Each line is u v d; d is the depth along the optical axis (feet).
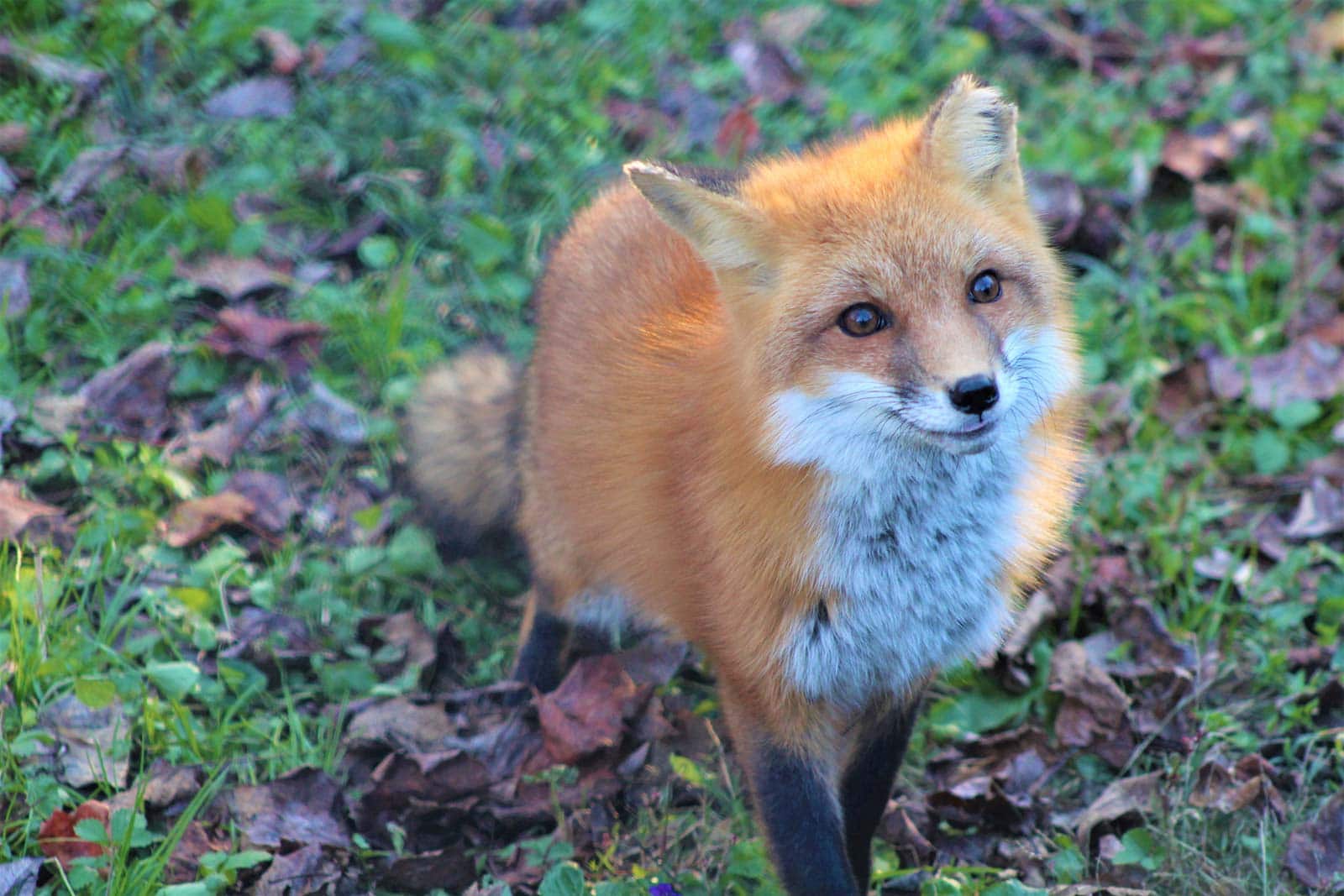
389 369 30.71
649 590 22.35
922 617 20.40
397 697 24.84
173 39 35.76
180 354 30.09
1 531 25.30
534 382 25.00
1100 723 24.63
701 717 25.07
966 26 40.78
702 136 36.32
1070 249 34.24
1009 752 24.68
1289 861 21.83
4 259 29.99
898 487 19.40
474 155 34.91
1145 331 32.17
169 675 23.43
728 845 22.63
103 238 31.53
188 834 21.44
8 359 28.86
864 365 18.33
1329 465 29.45
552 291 24.86
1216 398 30.91
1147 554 28.17
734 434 19.40
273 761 23.08
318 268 32.24
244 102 34.81
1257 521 28.71
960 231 18.58
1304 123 36.76
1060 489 21.11
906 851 22.94
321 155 34.32
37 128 33.14
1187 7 41.34
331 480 28.71
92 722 22.75
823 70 38.52
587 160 35.35
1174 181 36.14
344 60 36.22
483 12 39.14
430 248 33.45
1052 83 39.24
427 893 21.67
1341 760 23.63
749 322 19.01
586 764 23.81
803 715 20.13
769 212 18.90
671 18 39.78
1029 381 19.16
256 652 25.09
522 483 25.73
